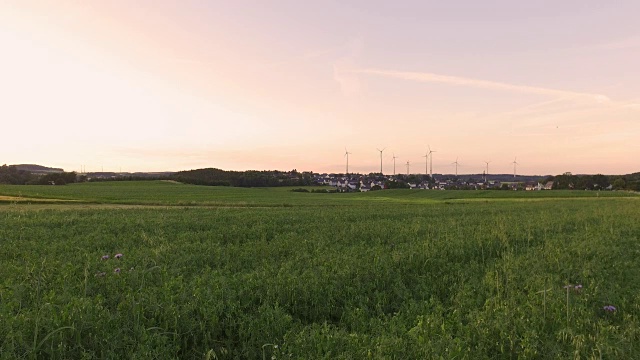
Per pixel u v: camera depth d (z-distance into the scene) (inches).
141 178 6097.4
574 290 267.1
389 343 178.1
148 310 209.3
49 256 378.0
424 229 651.5
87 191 3218.5
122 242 502.6
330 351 170.7
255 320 207.3
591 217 836.0
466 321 224.4
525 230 605.0
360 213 1145.4
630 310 238.4
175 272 316.8
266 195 3503.9
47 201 1886.1
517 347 184.4
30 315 183.3
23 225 700.7
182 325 199.3
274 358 169.0
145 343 175.0
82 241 507.5
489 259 398.3
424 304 251.4
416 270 345.7
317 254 400.5
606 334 190.2
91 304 201.6
